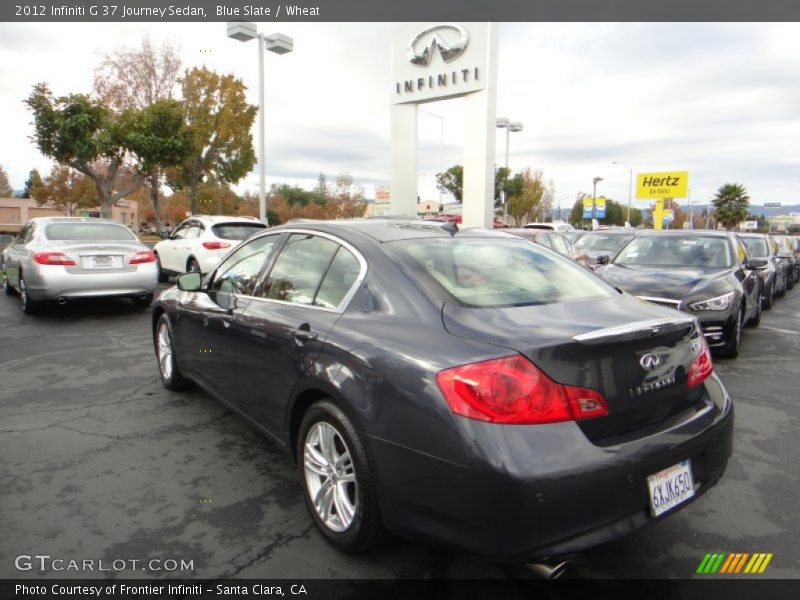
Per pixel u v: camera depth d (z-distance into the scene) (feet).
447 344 7.47
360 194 164.96
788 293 51.39
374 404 7.79
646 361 7.64
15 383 17.25
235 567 8.43
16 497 10.35
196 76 85.40
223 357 12.41
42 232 28.45
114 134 61.00
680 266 24.27
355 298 9.21
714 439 8.18
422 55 57.67
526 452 6.54
